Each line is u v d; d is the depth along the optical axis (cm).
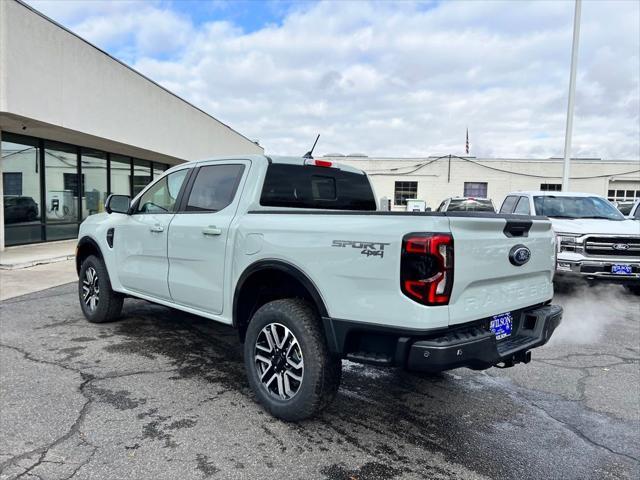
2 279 843
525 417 351
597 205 885
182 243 419
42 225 1270
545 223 353
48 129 1105
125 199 493
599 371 450
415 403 372
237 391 381
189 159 1859
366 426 331
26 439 298
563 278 761
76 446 291
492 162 2927
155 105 1544
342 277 295
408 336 274
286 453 292
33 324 558
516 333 342
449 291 272
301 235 318
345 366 454
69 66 1096
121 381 394
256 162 392
